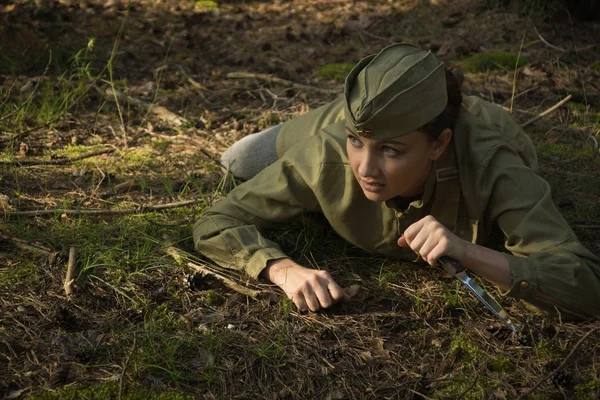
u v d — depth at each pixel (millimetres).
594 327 2764
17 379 2467
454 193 2816
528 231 2730
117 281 3041
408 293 3035
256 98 5641
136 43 7008
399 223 2936
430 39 7133
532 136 4887
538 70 6184
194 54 6816
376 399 2457
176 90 5789
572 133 4934
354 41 7246
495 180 2771
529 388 2494
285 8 8391
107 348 2631
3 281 3002
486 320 2859
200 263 3209
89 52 6465
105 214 3617
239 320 2838
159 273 3139
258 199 3152
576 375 2551
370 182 2639
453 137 2781
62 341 2645
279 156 3840
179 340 2668
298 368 2596
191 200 3809
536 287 2633
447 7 7953
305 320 2846
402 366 2611
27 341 2664
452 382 2523
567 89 5703
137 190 3998
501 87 5859
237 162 3984
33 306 2867
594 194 3994
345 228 3070
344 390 2494
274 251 3033
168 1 8484
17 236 3350
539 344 2684
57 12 7531
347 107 2537
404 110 2477
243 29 7625
